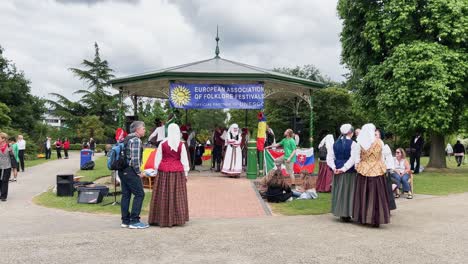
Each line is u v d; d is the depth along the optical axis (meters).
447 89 17.98
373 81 20.55
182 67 16.11
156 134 14.80
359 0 21.08
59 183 11.66
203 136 34.62
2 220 8.40
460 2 18.80
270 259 5.59
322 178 12.82
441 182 15.77
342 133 8.22
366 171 7.68
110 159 7.48
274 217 8.82
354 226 7.80
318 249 6.09
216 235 6.98
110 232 7.20
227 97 14.93
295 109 19.62
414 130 20.28
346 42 22.92
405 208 9.91
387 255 5.81
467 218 8.65
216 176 15.16
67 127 58.34
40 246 6.19
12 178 16.70
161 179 7.72
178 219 7.67
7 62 43.56
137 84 16.38
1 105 33.75
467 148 39.59
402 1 19.14
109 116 61.84
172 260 5.54
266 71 16.11
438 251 6.04
